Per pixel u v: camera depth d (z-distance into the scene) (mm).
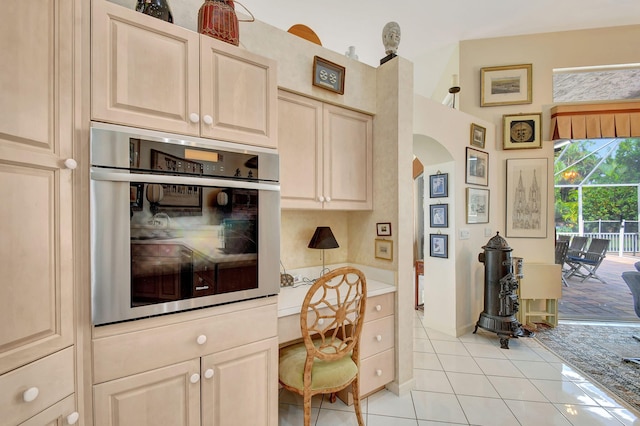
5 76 745
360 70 2090
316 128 1893
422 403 1949
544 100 3486
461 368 2422
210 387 1189
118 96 997
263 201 1341
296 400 2014
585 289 4711
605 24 3324
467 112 3578
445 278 3180
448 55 3902
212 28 1269
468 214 3203
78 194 926
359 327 1663
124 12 1012
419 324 3459
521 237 3549
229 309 1250
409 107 2121
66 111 893
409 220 2135
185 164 1115
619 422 1762
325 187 1939
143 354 1038
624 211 4859
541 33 3475
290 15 2969
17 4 771
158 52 1080
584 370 2385
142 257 1022
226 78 1248
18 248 770
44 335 830
